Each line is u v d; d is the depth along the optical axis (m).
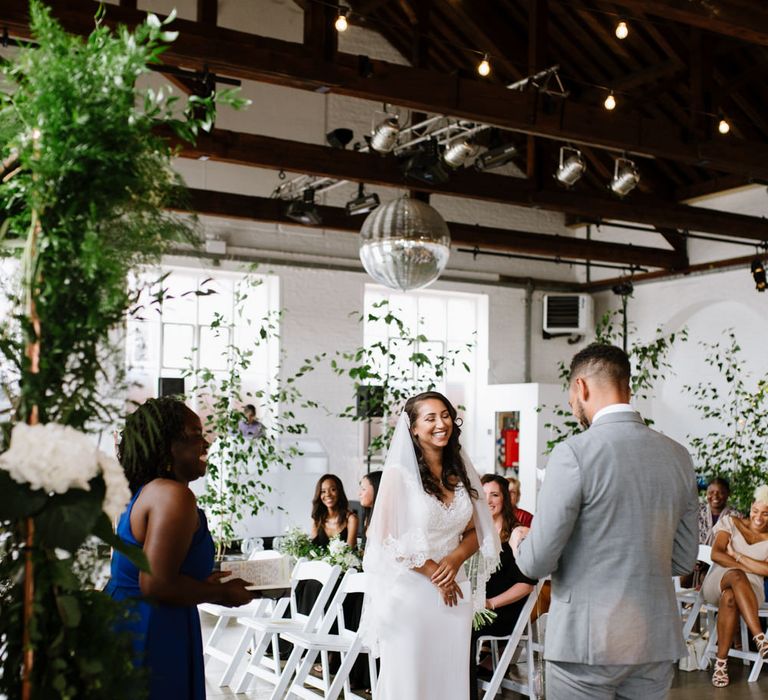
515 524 5.83
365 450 12.52
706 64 8.14
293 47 6.43
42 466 1.86
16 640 2.00
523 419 12.88
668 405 13.30
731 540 6.83
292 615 6.05
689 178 12.52
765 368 12.05
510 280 14.00
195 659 2.79
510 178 9.73
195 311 11.75
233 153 8.47
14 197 2.13
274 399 8.67
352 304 12.73
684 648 2.87
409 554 3.99
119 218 2.12
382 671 4.07
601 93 11.48
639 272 13.63
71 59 2.06
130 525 2.73
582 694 2.86
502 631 5.47
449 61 12.17
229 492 8.34
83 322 2.06
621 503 2.83
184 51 6.09
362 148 9.31
